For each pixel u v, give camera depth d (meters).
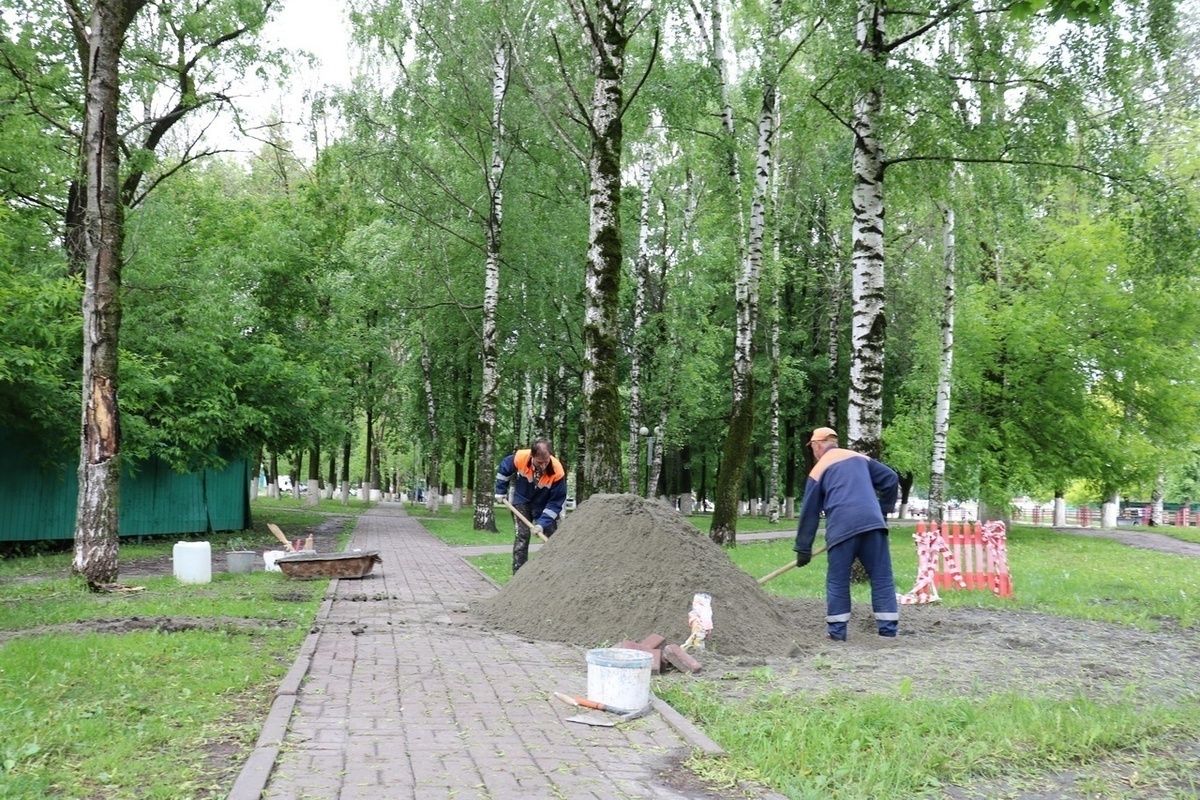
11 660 6.19
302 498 59.91
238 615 9.06
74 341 16.95
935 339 26.23
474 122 26.75
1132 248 14.77
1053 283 26.47
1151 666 7.47
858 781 4.32
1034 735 5.05
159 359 19.75
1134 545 26.84
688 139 22.00
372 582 12.84
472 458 47.84
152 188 21.56
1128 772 4.56
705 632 7.65
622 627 8.08
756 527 34.19
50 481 17.72
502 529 29.77
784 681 6.66
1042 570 16.53
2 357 14.43
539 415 40.50
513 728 5.12
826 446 9.39
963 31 13.70
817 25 14.70
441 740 4.82
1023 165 14.36
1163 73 14.54
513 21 25.31
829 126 16.94
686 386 32.62
